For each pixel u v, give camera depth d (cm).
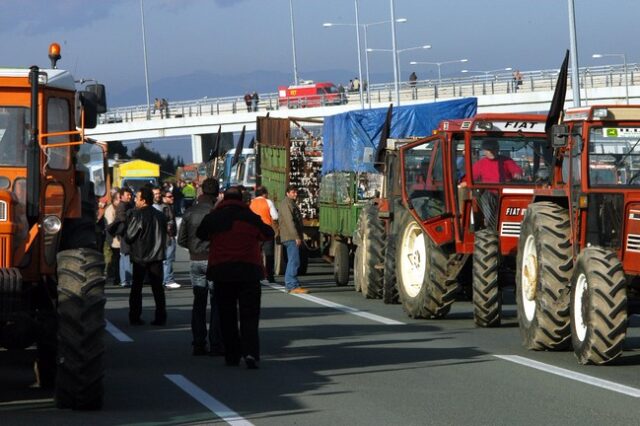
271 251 3139
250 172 4875
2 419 1187
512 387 1366
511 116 2164
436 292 2138
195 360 1652
